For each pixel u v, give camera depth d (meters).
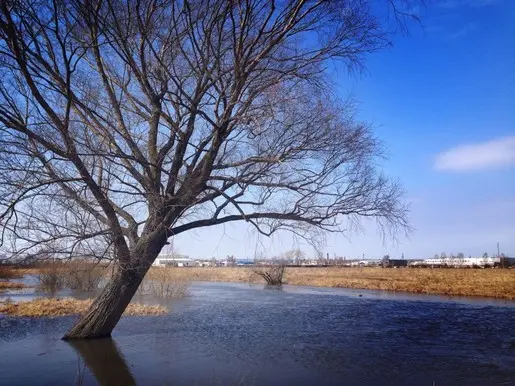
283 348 13.50
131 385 9.48
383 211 13.16
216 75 12.04
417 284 41.34
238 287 44.34
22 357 11.41
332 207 13.02
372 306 26.09
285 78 11.73
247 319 19.86
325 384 9.90
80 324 13.41
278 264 48.56
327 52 12.04
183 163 12.41
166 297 29.06
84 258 11.05
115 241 11.44
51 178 10.51
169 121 12.05
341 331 16.97
